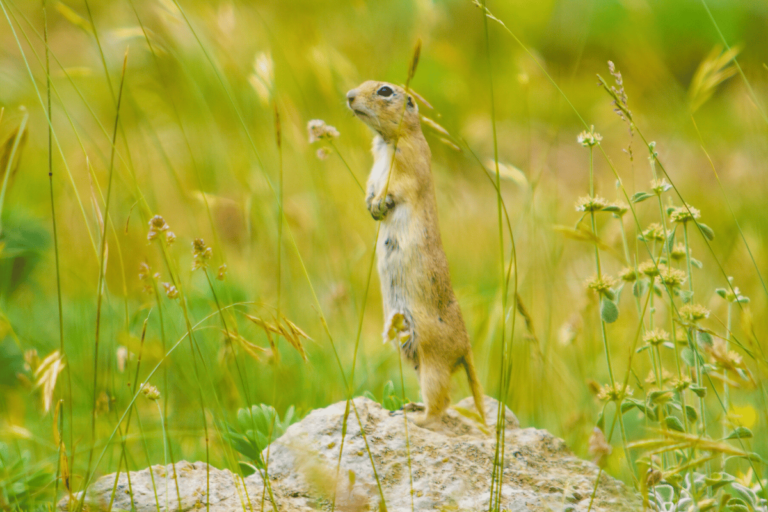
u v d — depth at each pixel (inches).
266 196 480.1
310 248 531.5
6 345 398.3
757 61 1077.1
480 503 215.6
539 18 1101.1
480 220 667.4
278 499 218.4
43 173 721.0
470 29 1067.9
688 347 225.8
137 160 581.3
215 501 215.2
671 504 219.0
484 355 419.5
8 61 612.1
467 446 247.4
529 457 250.8
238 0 674.8
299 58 637.9
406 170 271.4
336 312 456.4
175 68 681.6
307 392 364.5
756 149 709.9
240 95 495.2
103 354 370.9
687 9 1104.8
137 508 209.5
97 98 866.1
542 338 431.8
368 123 279.7
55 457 277.9
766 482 257.4
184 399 378.9
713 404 388.2
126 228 238.2
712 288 490.6
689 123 845.2
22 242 522.3
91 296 477.4
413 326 259.9
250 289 462.3
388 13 873.5
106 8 851.4
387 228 269.6
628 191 730.8
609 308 215.8
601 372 398.9
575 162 835.4
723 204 674.8
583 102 972.6
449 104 913.5
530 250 443.5
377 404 274.8
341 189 597.3
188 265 528.7
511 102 946.1
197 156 610.2
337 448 238.7
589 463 251.1
